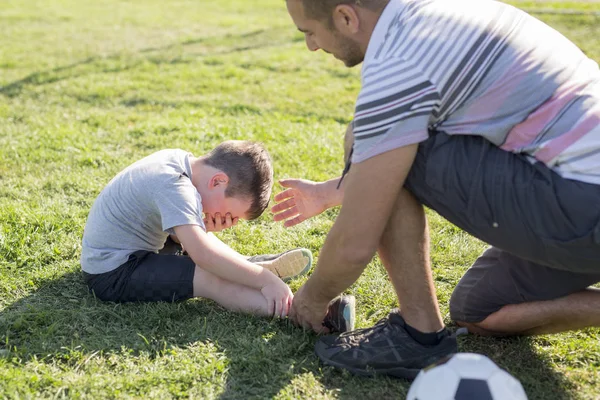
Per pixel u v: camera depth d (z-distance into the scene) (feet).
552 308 6.80
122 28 31.89
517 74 5.80
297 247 9.66
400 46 5.73
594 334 7.44
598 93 5.96
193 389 6.23
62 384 6.21
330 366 6.68
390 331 6.57
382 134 5.68
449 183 5.96
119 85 19.76
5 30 30.25
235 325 7.45
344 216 5.99
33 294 8.04
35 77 20.52
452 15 5.85
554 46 6.04
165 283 7.78
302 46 27.02
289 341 7.06
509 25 5.95
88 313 7.55
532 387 6.44
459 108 5.89
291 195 8.36
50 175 12.10
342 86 20.30
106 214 8.00
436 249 9.65
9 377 6.21
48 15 35.47
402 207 6.21
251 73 21.91
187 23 33.83
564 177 5.82
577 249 5.82
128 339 7.05
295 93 19.25
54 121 15.79
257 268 7.68
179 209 7.54
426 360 6.47
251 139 14.42
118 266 7.86
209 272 7.76
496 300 6.97
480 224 6.07
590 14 31.40
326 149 13.78
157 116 16.42
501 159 5.92
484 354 7.05
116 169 12.56
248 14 37.73
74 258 9.01
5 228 9.57
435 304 6.48
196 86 19.94
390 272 6.45
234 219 8.26
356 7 6.00
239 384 6.36
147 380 6.29
